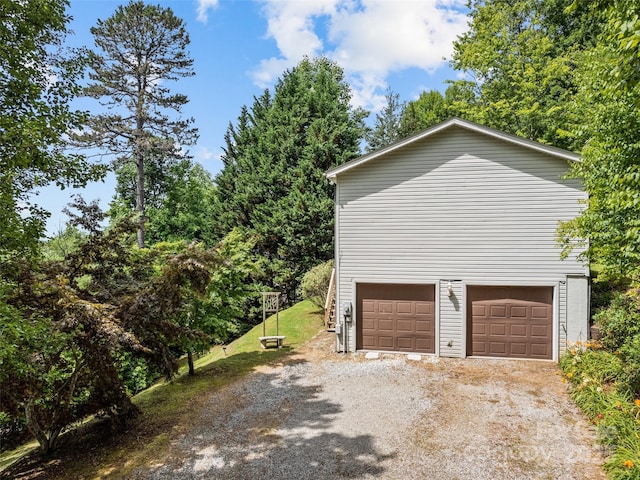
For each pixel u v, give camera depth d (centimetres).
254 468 631
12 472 668
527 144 1070
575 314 1075
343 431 744
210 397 951
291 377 1062
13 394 639
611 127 655
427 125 2819
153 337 826
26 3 628
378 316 1228
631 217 648
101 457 693
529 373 1015
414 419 781
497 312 1141
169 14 2247
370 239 1209
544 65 1931
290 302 2377
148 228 2725
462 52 2102
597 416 702
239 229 2302
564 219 1073
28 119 620
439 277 1165
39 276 691
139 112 2300
